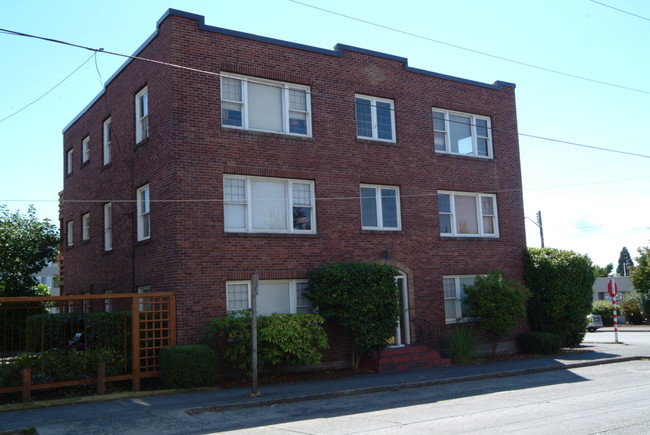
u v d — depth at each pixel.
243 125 17.91
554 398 12.80
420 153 21.44
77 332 17.55
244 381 16.17
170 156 16.70
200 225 16.67
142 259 18.25
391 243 20.22
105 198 21.58
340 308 17.53
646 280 43.56
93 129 23.16
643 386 14.30
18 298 13.59
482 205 23.09
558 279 22.62
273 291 17.81
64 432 10.34
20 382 13.31
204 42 17.42
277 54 18.69
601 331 38.75
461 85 22.98
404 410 11.91
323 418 11.25
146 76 18.50
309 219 18.81
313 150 18.98
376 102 20.86
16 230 26.03
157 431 10.34
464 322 21.47
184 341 15.94
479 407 11.94
